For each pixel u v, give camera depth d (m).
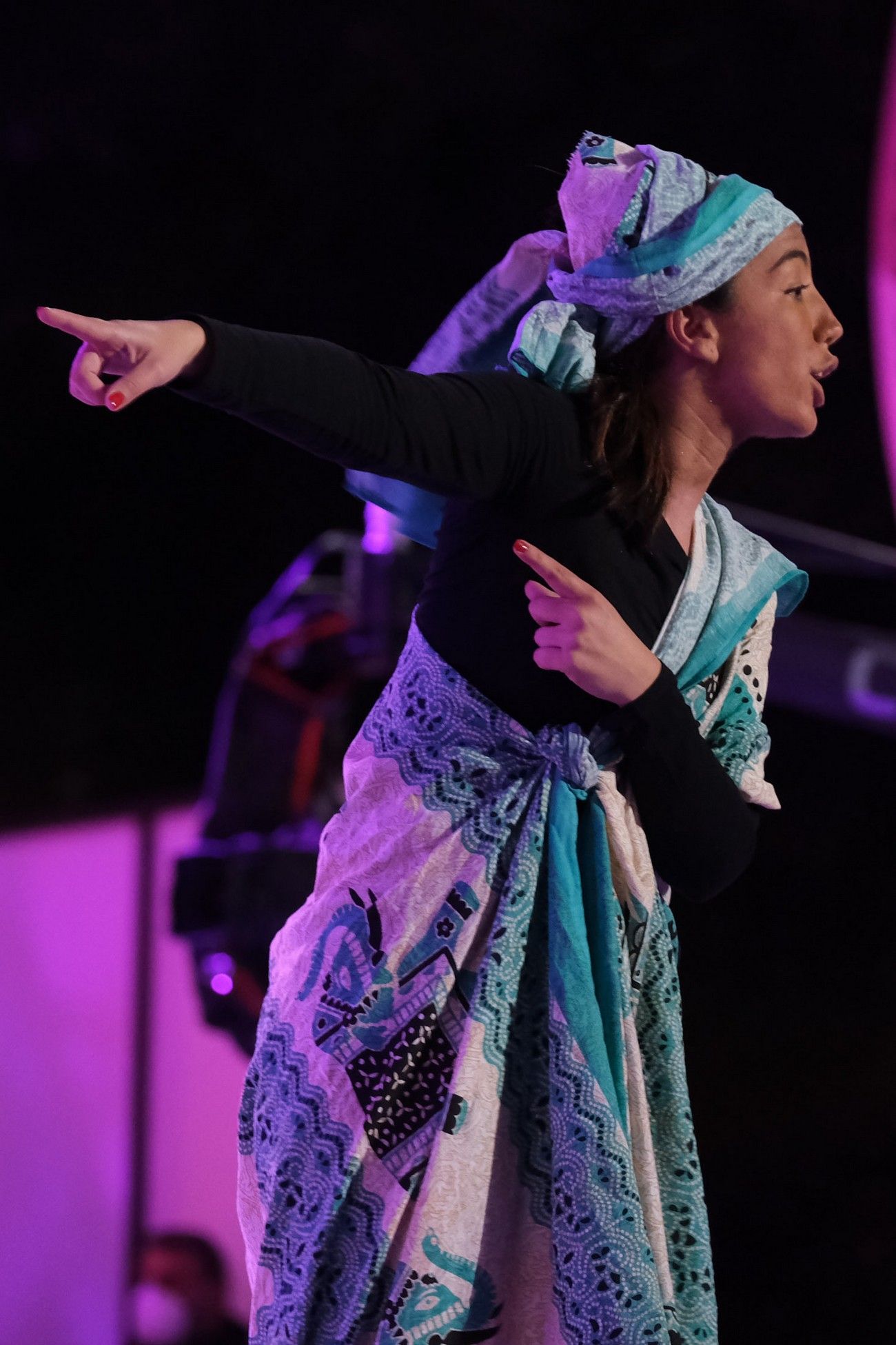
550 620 5.13
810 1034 18.08
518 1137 5.23
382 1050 5.20
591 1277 4.99
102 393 4.34
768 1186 17.39
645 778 5.32
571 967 5.16
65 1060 14.89
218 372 4.50
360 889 5.43
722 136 16.27
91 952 15.41
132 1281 14.37
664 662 5.47
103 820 16.44
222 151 16.42
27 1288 14.28
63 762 16.78
